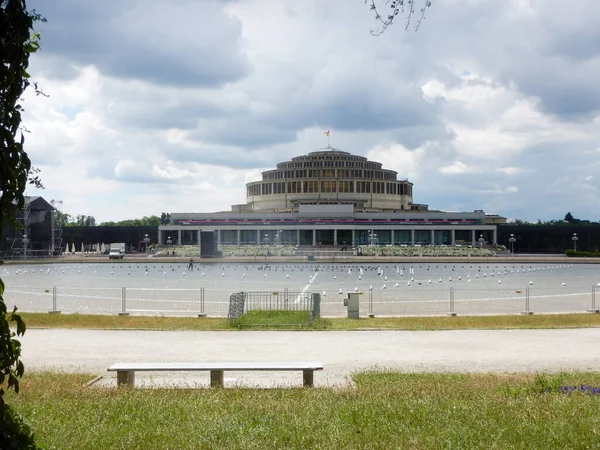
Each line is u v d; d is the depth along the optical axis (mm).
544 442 11859
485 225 198375
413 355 25625
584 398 15758
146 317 38531
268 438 12188
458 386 18125
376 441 11953
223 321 36750
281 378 21156
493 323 35594
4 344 7387
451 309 43281
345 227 193875
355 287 69812
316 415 14016
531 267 122000
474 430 12672
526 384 18234
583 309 46656
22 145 7566
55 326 34094
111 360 24531
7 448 7438
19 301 53250
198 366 18828
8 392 16891
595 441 11859
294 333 31844
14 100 7484
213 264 130875
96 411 14289
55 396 16453
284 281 80250
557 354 25938
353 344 28375
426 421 13523
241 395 16844
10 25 7309
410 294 59781
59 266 126375
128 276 93500
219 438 12195
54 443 11453
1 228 7410
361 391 17094
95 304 50938
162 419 13664
